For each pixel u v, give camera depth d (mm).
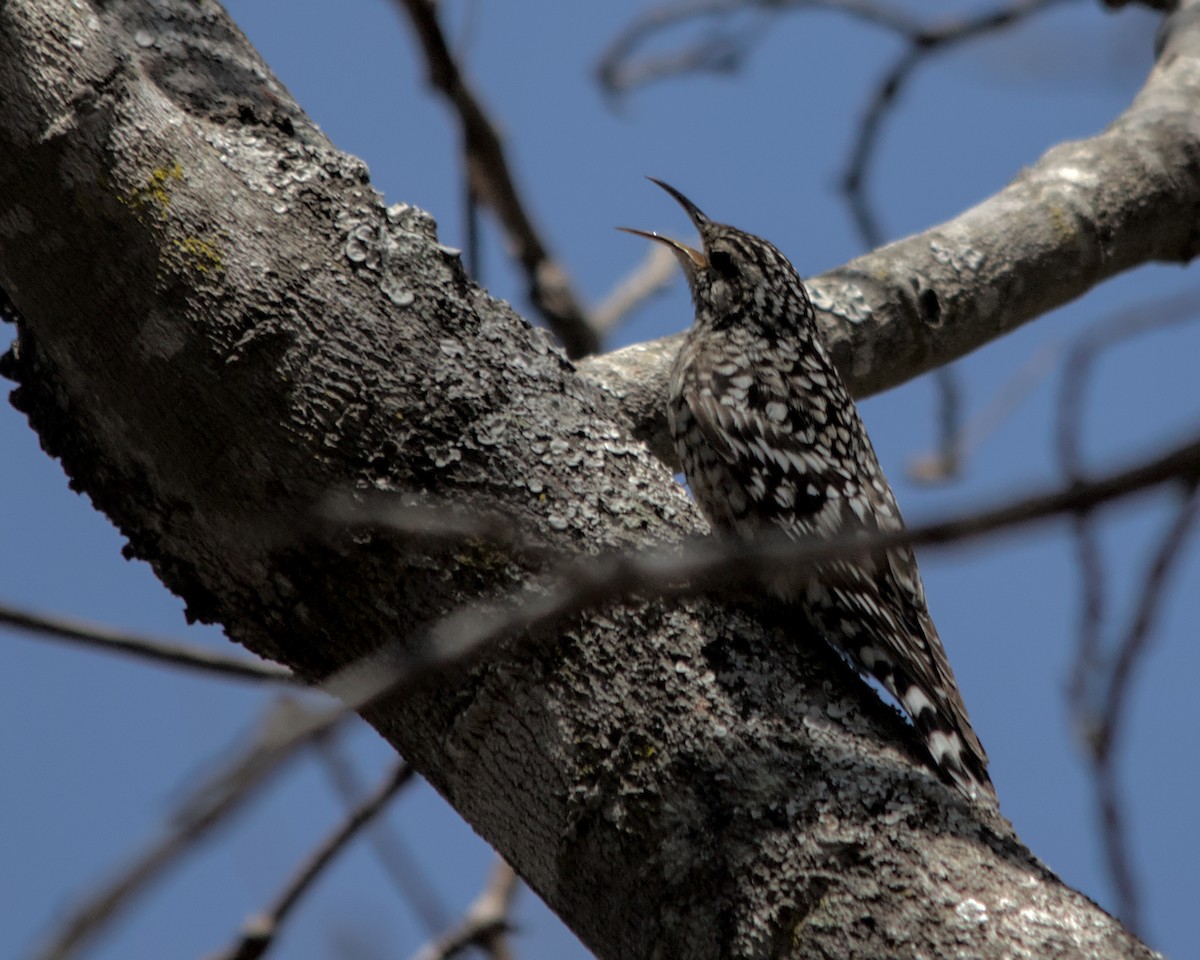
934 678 8461
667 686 6293
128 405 6898
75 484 7281
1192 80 11742
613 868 6121
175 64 7500
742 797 6027
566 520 6668
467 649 3961
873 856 5793
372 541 6582
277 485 6723
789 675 6480
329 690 4750
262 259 6832
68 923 3080
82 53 6895
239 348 6730
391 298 6934
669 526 6770
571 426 6953
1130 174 10852
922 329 10133
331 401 6707
